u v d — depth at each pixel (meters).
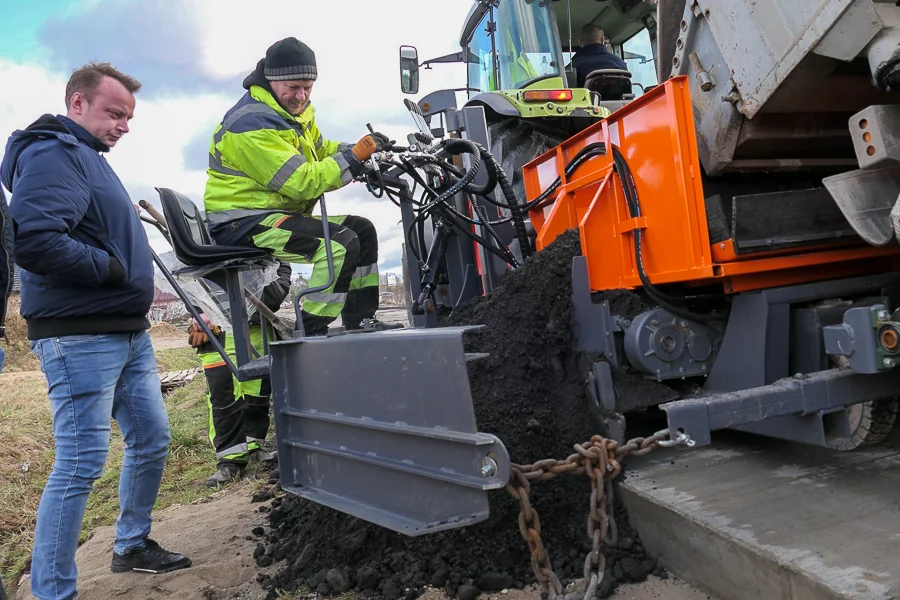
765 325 2.46
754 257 2.46
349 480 2.35
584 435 2.64
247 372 2.83
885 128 1.89
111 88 2.50
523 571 2.27
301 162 3.04
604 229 3.00
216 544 2.97
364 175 3.27
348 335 2.39
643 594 2.11
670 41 2.73
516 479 1.83
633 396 2.67
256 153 3.06
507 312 2.93
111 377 2.48
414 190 3.77
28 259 2.17
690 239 2.49
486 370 2.77
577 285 2.76
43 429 6.28
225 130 3.19
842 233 2.50
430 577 2.31
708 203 2.51
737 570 1.91
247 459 4.12
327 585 2.39
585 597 1.80
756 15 2.19
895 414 2.46
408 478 2.07
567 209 3.31
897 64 1.81
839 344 2.08
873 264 2.79
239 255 2.88
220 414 4.03
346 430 2.35
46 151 2.24
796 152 2.63
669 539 2.20
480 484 1.77
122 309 2.48
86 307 2.38
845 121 2.54
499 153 4.88
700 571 2.07
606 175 2.95
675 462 2.65
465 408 1.83
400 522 2.03
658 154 2.62
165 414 2.80
